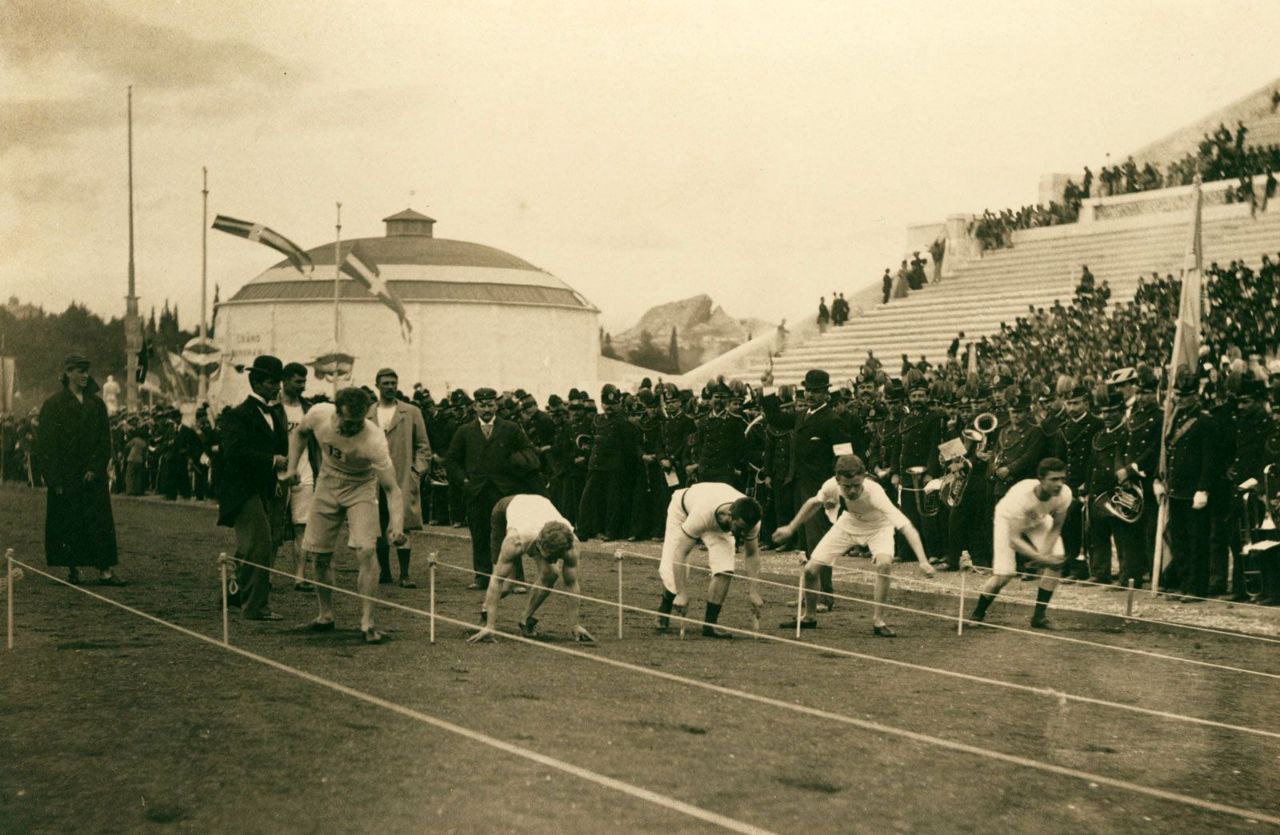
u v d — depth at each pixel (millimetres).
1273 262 29188
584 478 21344
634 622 11664
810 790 6238
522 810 5824
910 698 8414
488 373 56750
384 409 14195
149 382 52469
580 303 57688
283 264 58594
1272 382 13297
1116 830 5820
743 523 10562
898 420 17219
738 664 9508
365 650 9914
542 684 8609
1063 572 15352
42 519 26250
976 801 6148
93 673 8969
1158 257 32312
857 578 15352
